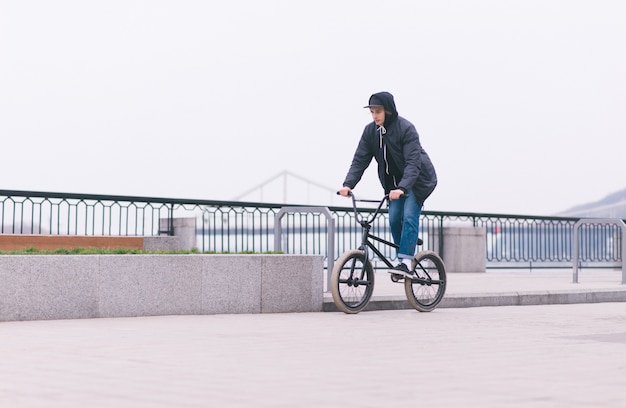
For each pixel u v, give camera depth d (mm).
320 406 3299
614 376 4141
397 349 5207
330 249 9250
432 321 7246
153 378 3973
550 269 19234
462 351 5133
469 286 11164
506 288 10570
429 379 4016
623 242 12383
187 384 3807
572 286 11211
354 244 14875
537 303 9789
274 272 7887
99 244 10125
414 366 4457
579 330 6551
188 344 5336
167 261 7328
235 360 4633
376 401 3418
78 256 6895
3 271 6586
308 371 4246
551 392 3660
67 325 6410
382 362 4605
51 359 4586
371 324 6895
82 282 6906
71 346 5156
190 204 13078
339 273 7750
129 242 10359
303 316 7574
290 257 7965
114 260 7055
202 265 7508
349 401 3414
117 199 11953
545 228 19109
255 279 7785
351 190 8023
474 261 17656
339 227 14766
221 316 7410
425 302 8344
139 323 6645
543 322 7258
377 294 9234
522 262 18781
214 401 3389
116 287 7066
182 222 14312
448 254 17656
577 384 3887
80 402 3342
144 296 7215
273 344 5398
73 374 4070
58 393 3545
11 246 9445
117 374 4082
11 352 4863
